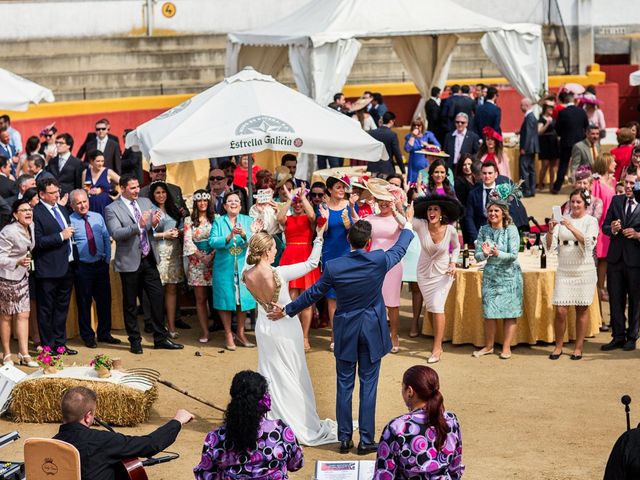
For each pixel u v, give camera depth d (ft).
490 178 43.21
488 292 37.47
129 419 31.14
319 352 38.65
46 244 37.29
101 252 39.14
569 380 35.17
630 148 52.13
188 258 39.40
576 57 91.91
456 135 60.59
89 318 39.47
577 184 42.47
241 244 38.09
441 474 20.35
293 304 29.43
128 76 84.94
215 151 36.86
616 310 38.34
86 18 87.25
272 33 68.90
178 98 82.28
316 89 65.00
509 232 37.06
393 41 75.61
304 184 38.34
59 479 21.44
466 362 37.27
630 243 37.63
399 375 35.99
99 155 49.39
